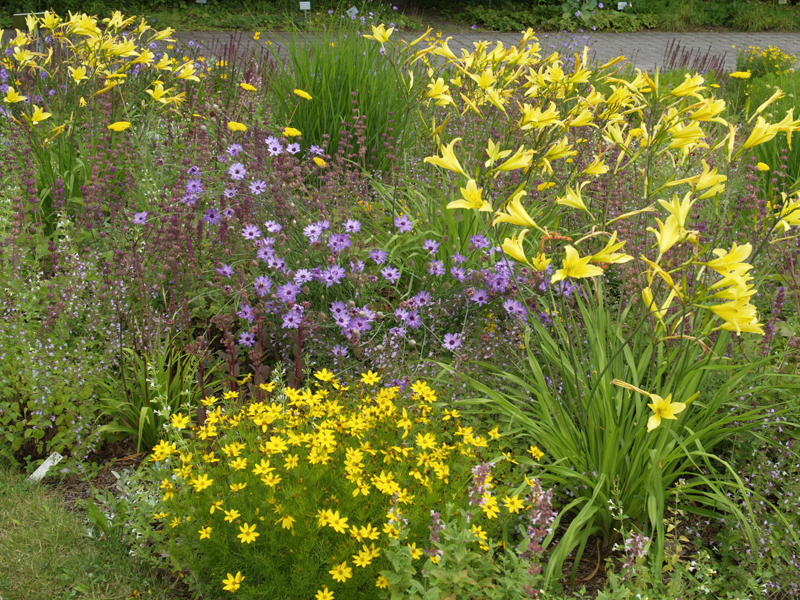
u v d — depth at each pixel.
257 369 3.56
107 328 3.84
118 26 5.88
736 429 3.13
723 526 3.09
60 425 3.39
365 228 4.71
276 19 17.78
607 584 2.87
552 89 4.41
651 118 3.59
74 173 5.22
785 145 5.80
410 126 6.19
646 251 3.62
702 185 3.18
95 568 2.82
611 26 21.19
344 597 2.56
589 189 4.76
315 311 3.99
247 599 2.54
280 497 2.67
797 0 24.50
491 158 3.41
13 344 3.53
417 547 2.65
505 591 2.46
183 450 2.97
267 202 4.23
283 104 6.33
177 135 6.00
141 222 3.96
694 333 3.14
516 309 3.67
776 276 3.91
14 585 2.75
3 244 4.37
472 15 20.44
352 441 2.92
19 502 3.16
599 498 3.00
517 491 2.82
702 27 22.28
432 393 3.06
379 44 6.25
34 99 6.05
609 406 2.94
